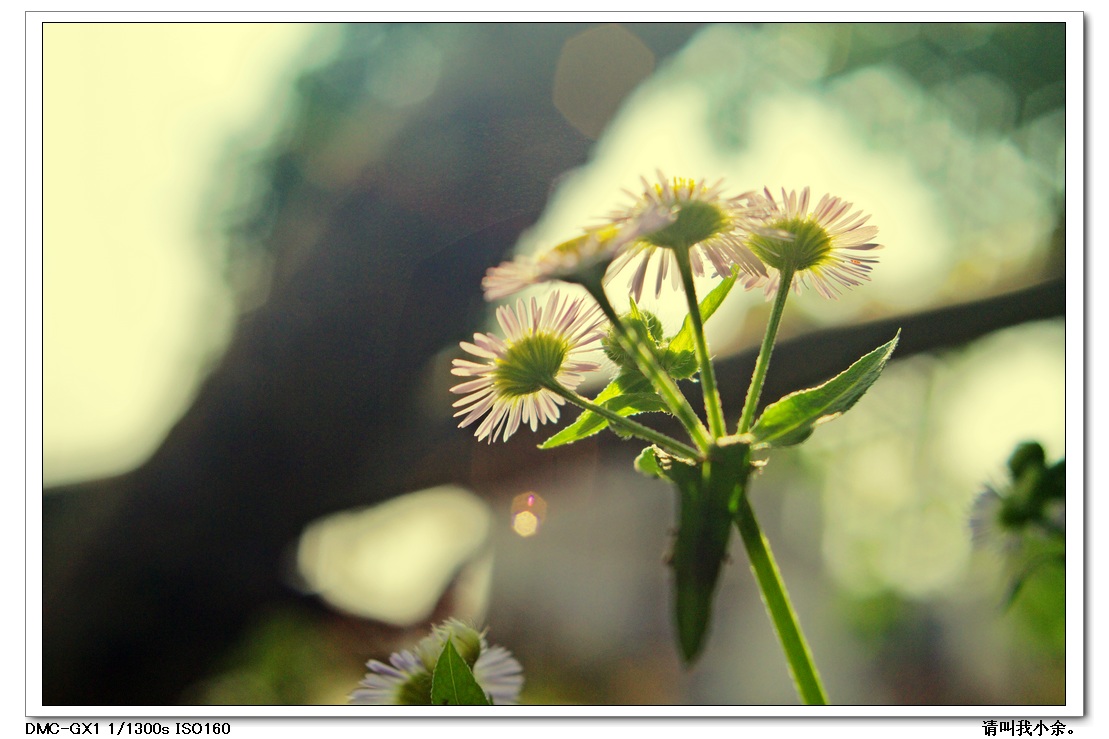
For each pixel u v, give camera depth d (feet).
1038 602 1.91
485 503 3.01
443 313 2.91
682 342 1.33
